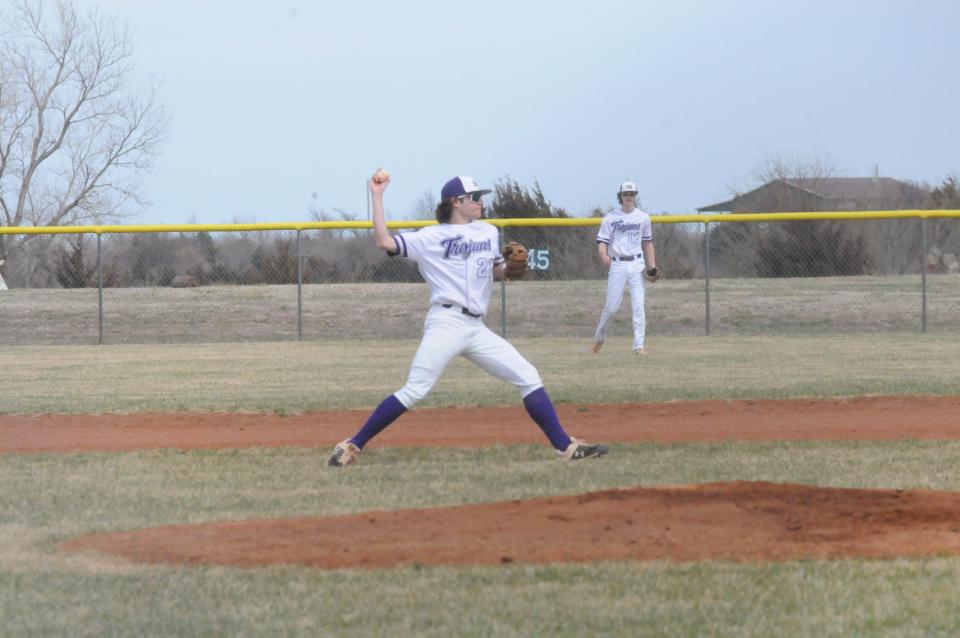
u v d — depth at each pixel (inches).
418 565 730.8
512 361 1111.6
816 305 3125.0
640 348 2300.7
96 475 1087.6
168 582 705.6
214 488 1012.5
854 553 748.0
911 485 973.2
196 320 3019.2
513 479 1027.9
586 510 866.8
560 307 3048.7
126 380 1962.4
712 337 2746.1
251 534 824.9
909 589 670.5
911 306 3107.8
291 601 664.4
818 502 885.2
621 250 2260.1
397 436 1327.5
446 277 1088.8
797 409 1485.0
